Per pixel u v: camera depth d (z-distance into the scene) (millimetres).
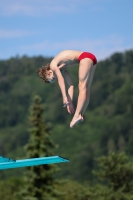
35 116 113438
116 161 134500
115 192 132500
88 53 40062
